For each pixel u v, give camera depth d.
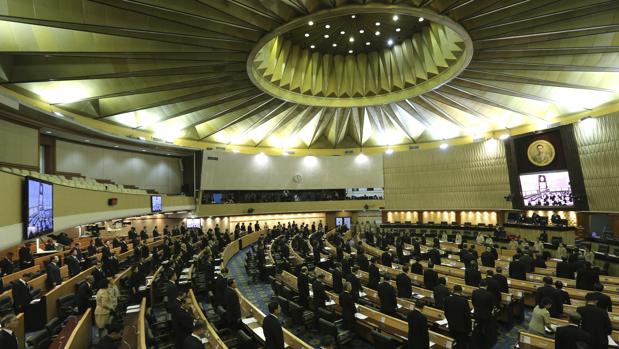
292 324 10.24
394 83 25.05
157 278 12.87
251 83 21.28
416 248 17.09
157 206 24.58
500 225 25.67
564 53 16.89
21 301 9.25
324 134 33.34
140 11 12.69
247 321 8.38
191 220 29.70
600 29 14.66
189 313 7.64
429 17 15.74
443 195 30.81
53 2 11.45
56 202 13.36
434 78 22.91
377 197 33.81
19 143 17.19
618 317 7.90
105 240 22.23
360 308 9.06
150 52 15.27
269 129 29.69
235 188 30.58
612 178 20.61
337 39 22.23
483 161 28.84
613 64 16.88
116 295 9.41
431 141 32.28
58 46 13.54
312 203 33.22
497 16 15.41
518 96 22.47
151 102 20.58
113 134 21.72
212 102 22.58
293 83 24.27
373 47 23.84
